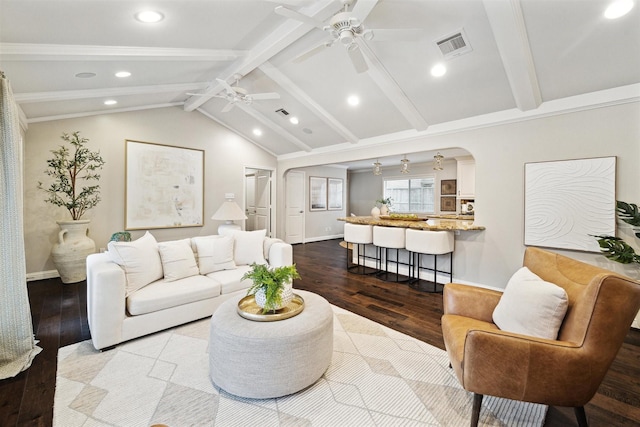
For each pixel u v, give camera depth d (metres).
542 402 1.47
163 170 5.44
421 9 2.60
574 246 3.22
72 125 4.51
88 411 1.73
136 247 2.78
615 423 1.67
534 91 3.18
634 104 2.88
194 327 2.83
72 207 4.18
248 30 3.00
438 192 8.29
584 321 1.44
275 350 1.79
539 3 2.33
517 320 1.71
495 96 3.49
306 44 3.34
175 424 1.64
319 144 6.11
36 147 4.22
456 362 1.65
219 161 6.24
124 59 3.03
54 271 4.39
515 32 2.53
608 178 3.02
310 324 1.96
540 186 3.43
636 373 2.14
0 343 2.18
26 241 4.20
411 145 4.68
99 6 2.16
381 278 4.72
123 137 4.99
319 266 5.55
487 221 3.88
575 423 1.68
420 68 3.34
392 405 1.81
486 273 3.92
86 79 3.45
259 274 2.09
